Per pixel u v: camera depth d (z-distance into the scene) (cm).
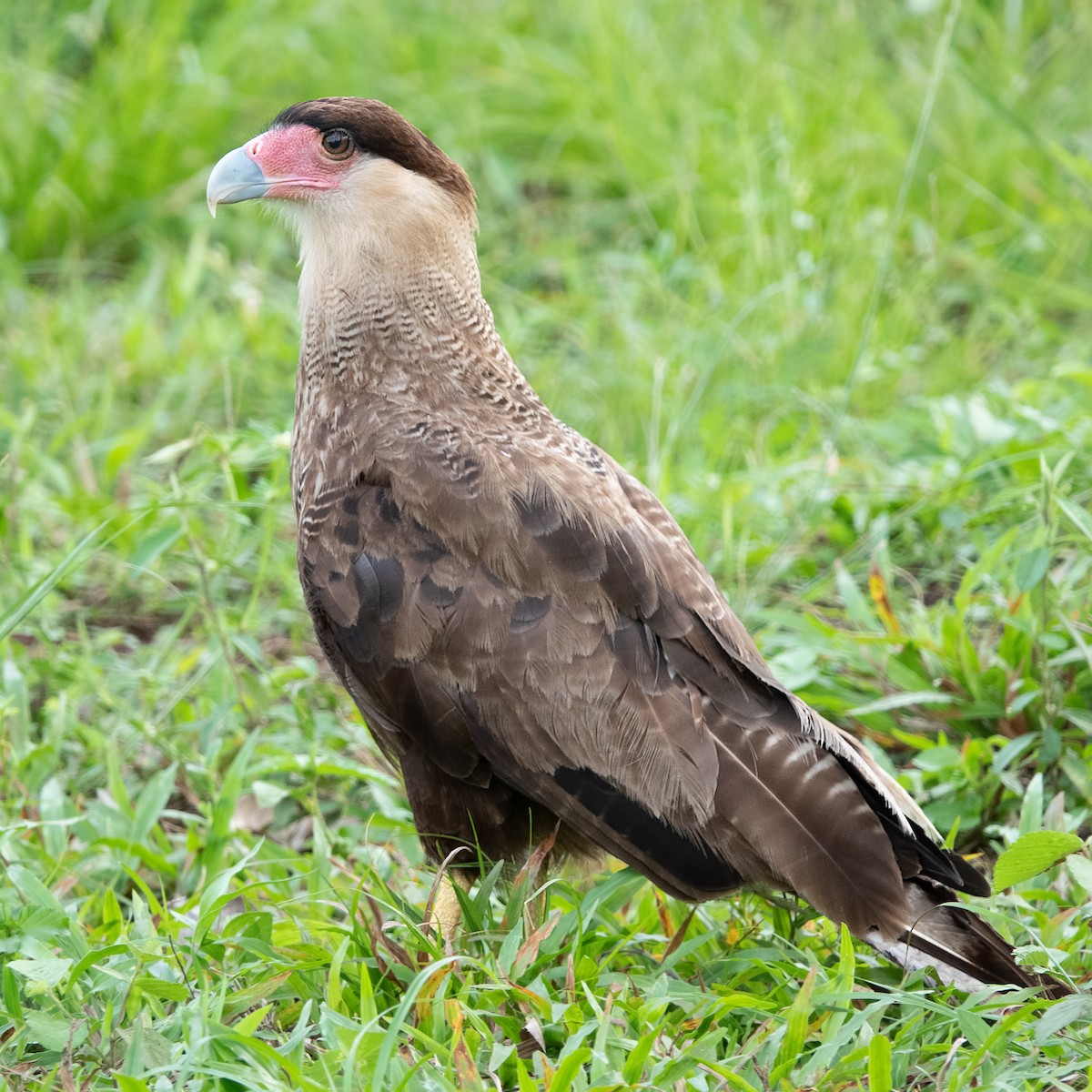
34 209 1653
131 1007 720
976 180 1608
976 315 1446
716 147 1619
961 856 814
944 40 1223
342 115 877
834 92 1662
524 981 745
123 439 1248
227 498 1087
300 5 1812
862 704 999
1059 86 1694
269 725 1027
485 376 873
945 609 1040
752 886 773
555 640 782
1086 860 739
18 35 1823
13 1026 727
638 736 768
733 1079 654
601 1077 658
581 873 860
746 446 1300
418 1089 666
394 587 805
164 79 1725
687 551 843
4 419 1240
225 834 888
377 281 866
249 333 1429
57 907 773
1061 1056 700
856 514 1164
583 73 1742
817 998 704
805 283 1443
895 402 1370
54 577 888
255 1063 663
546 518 800
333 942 786
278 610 1159
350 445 853
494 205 1681
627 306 1448
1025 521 1145
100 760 991
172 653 1127
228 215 1647
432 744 802
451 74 1770
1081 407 1234
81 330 1453
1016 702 938
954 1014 693
